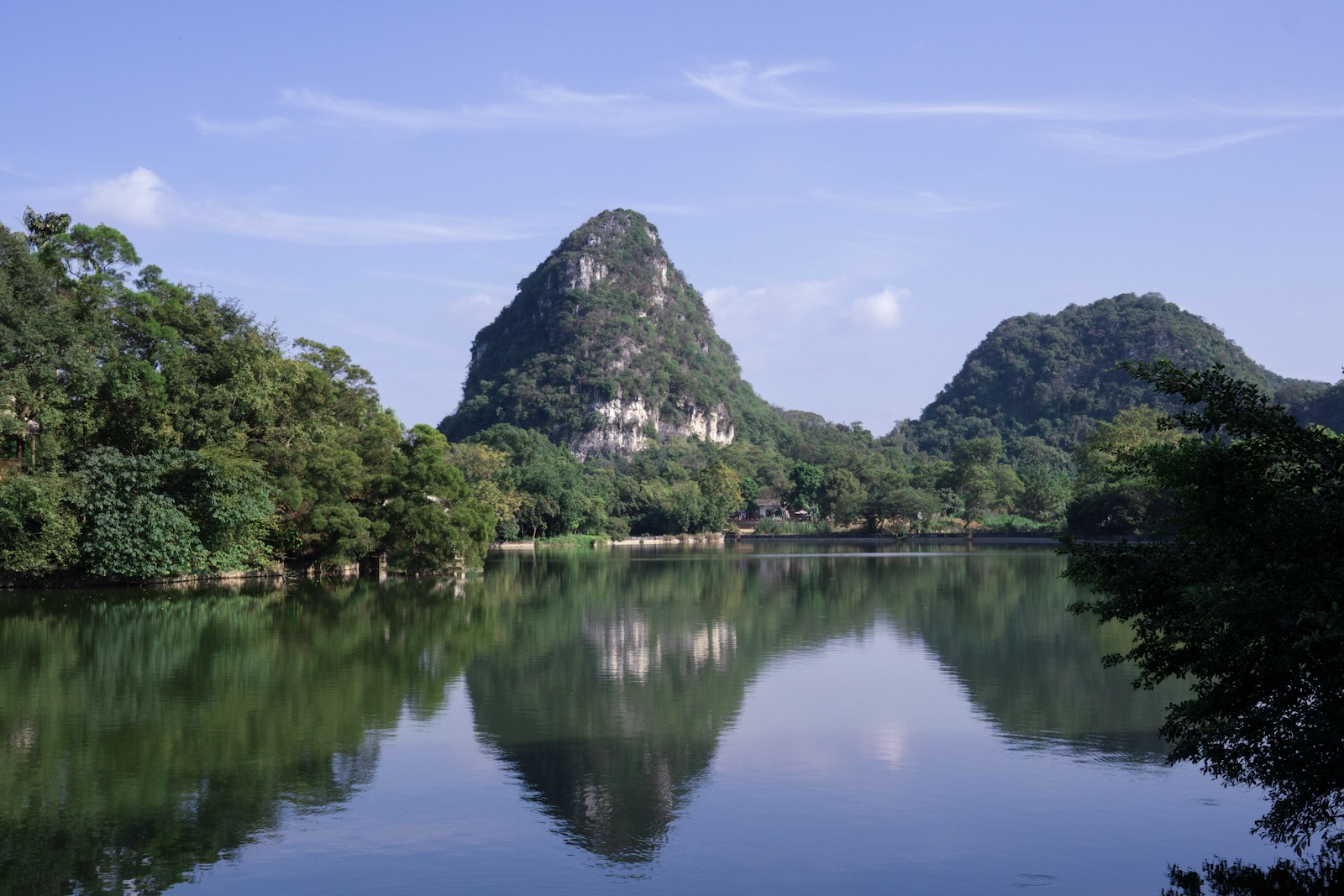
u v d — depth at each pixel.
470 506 68.81
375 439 67.00
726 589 56.91
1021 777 18.45
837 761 19.53
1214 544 13.48
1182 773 18.61
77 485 49.56
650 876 13.96
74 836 15.26
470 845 15.08
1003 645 34.12
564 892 13.45
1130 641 35.00
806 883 13.76
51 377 47.03
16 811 16.38
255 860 14.42
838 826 15.92
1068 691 26.05
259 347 58.78
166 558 51.50
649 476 189.25
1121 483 109.00
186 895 13.22
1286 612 11.62
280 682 27.08
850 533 173.50
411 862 14.38
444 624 39.59
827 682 27.42
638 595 53.50
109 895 13.16
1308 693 12.86
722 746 20.62
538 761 19.48
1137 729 22.00
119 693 25.50
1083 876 14.01
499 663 30.39
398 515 64.12
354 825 15.89
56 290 51.25
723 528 172.62
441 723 22.48
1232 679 13.52
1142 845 15.12
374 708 23.97
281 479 59.06
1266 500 12.77
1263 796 17.28
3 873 13.87
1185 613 13.43
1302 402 198.00
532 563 89.19
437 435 74.31
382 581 61.31
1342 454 12.65
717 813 16.55
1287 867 14.24
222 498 52.72
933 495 167.12
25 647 32.88
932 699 25.16
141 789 17.58
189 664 29.72
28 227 55.94
